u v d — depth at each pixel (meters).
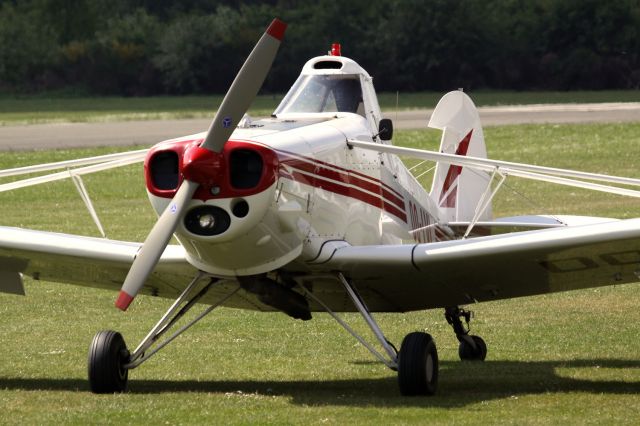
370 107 27.62
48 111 177.12
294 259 23.12
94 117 146.62
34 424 19.97
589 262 23.33
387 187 27.33
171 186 22.38
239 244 22.08
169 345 29.72
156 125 123.50
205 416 20.53
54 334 31.38
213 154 21.59
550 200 65.06
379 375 25.77
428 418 20.25
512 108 148.38
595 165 79.62
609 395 22.56
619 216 56.78
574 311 34.47
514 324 32.56
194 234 21.91
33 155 87.69
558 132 100.88
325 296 25.64
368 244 26.16
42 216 60.75
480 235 32.88
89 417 20.48
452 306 26.75
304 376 25.61
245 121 24.27
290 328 32.25
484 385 24.17
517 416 20.39
